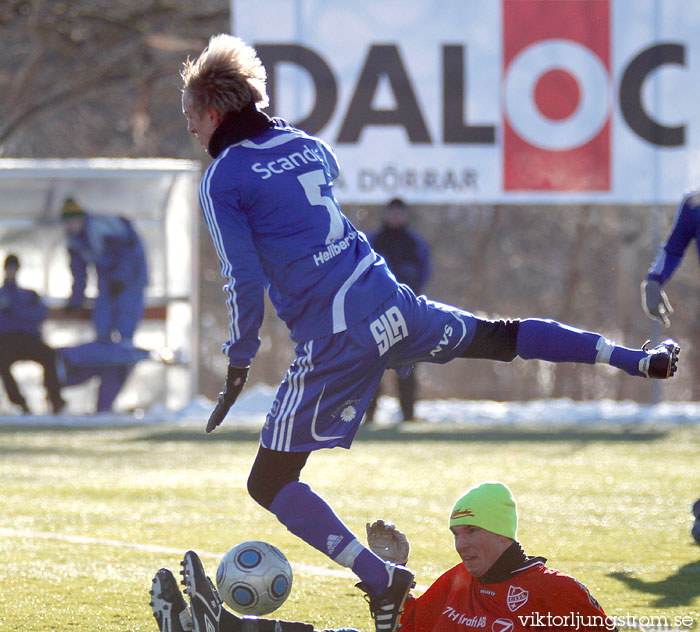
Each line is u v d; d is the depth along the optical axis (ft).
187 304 187.52
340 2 185.16
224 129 47.98
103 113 341.00
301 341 46.93
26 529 80.28
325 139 185.26
